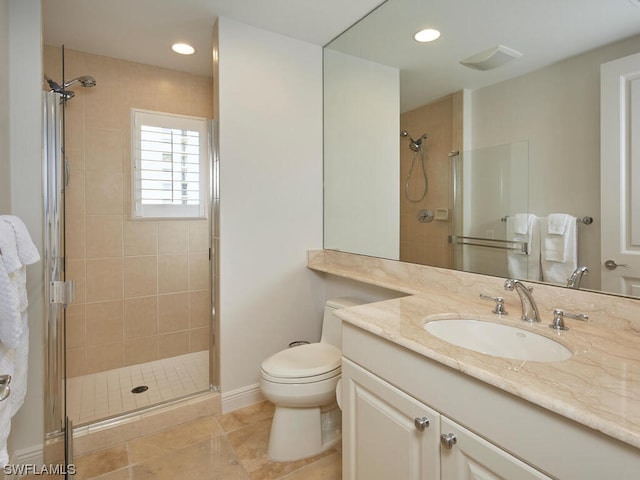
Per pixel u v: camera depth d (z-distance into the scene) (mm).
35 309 1544
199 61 2541
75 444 1705
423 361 972
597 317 1151
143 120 2566
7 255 1021
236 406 2137
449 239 1676
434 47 1710
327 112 2412
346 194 2270
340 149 2309
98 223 2486
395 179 1954
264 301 2234
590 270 1182
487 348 1214
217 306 2109
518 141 1377
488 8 1471
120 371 2553
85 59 2391
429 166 1763
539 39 1302
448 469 904
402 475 1042
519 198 1380
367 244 2137
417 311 1306
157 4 1860
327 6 1919
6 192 1430
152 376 2477
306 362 1765
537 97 1312
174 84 2689
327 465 1659
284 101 2264
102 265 2516
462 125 1595
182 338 2824
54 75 2279
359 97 2143
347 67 2221
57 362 1593
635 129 1072
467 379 852
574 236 1219
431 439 945
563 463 677
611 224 1131
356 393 1248
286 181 2295
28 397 1528
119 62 2496
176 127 2682
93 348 2512
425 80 1761
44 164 1534
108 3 1835
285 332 2324
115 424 1814
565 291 1233
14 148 1493
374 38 2010
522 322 1172
